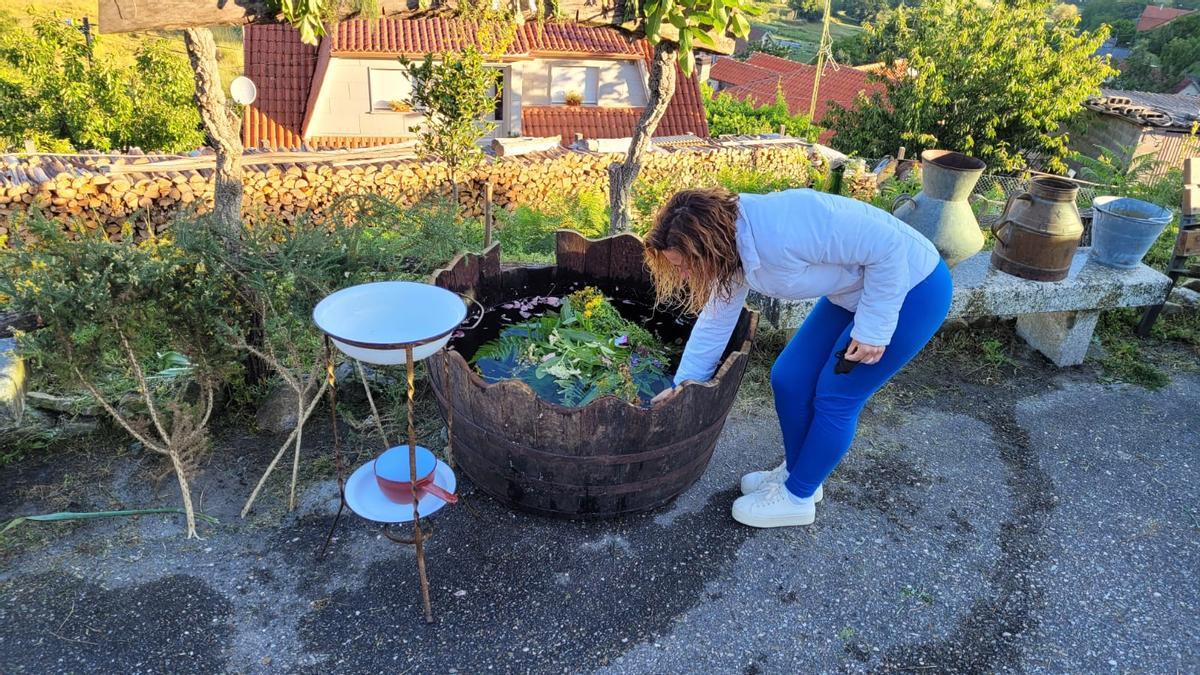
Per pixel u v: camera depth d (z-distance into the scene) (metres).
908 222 3.57
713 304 2.36
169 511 2.47
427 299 2.13
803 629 2.26
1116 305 3.86
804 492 2.59
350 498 2.20
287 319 2.74
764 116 22.58
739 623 2.27
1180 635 2.30
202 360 2.58
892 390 3.67
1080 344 3.96
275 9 2.96
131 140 15.40
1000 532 2.73
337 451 2.42
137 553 2.38
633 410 2.27
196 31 3.55
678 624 2.26
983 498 2.91
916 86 17.78
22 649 2.03
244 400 3.08
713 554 2.54
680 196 2.03
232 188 3.98
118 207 7.05
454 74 6.00
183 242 2.54
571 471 2.40
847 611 2.34
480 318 3.25
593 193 7.61
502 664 2.09
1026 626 2.31
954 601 2.40
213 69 3.69
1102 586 2.49
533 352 2.98
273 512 2.60
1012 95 17.06
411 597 2.29
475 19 3.39
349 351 1.86
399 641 2.14
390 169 8.16
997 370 3.92
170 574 2.31
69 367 2.32
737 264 2.07
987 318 4.27
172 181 7.27
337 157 8.34
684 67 3.85
